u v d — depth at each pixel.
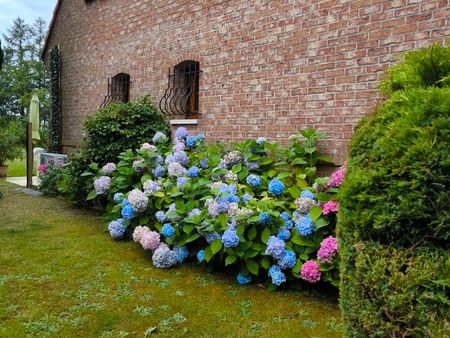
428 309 1.33
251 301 3.00
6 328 2.50
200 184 4.09
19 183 9.90
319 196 3.30
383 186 1.51
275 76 4.74
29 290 3.10
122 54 7.73
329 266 2.99
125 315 2.72
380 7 3.75
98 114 6.33
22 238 4.57
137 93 7.32
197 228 3.49
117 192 5.01
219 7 5.50
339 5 4.07
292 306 2.92
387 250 1.48
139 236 4.03
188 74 6.40
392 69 2.30
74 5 9.47
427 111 1.49
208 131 5.71
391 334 1.40
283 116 4.66
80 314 2.72
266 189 4.03
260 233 3.35
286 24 4.60
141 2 7.18
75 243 4.39
